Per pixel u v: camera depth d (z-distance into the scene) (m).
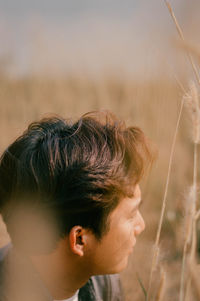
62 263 0.88
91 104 3.28
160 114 1.35
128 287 1.41
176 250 1.52
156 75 1.11
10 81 3.83
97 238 0.85
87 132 0.87
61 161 0.83
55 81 3.72
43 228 0.85
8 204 0.87
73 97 3.52
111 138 0.86
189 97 0.89
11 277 0.88
